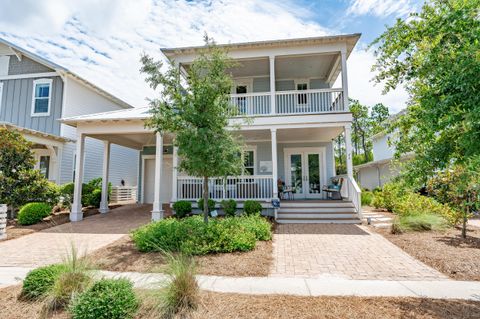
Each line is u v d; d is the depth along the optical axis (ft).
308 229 27.53
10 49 46.47
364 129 90.89
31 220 30.04
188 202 32.58
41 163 44.21
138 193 49.57
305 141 43.42
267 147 42.96
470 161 9.40
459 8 9.65
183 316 10.25
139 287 12.01
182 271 11.51
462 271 15.28
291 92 34.22
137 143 48.08
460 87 8.60
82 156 34.81
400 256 18.48
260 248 20.15
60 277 11.74
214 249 18.75
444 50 9.89
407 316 10.14
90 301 9.96
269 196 33.76
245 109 37.91
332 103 39.19
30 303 11.51
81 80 46.88
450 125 9.55
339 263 17.17
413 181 11.37
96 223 31.58
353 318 9.98
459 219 24.25
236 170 22.08
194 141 20.49
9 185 30.99
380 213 37.24
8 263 18.28
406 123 12.92
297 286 13.56
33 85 45.70
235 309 10.78
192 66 22.03
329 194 41.70
